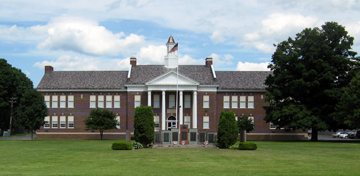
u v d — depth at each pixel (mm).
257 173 24109
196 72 79125
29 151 41094
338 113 57438
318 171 24938
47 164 29000
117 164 28906
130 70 78375
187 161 31000
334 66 61531
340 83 61531
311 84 59438
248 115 76000
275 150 42250
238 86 76500
